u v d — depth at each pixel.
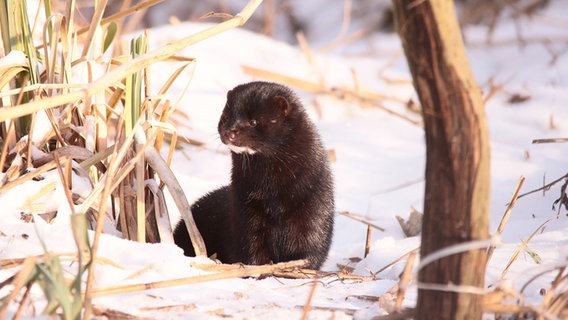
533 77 20.30
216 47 19.67
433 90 5.30
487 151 5.38
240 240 10.37
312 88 17.78
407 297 7.05
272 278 8.00
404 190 13.34
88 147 9.06
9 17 9.00
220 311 6.32
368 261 9.57
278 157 10.03
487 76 20.88
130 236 8.73
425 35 5.21
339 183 13.58
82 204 8.11
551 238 9.20
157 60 7.04
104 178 8.20
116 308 6.11
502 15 26.00
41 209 8.24
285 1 29.73
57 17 9.04
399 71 20.77
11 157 8.85
